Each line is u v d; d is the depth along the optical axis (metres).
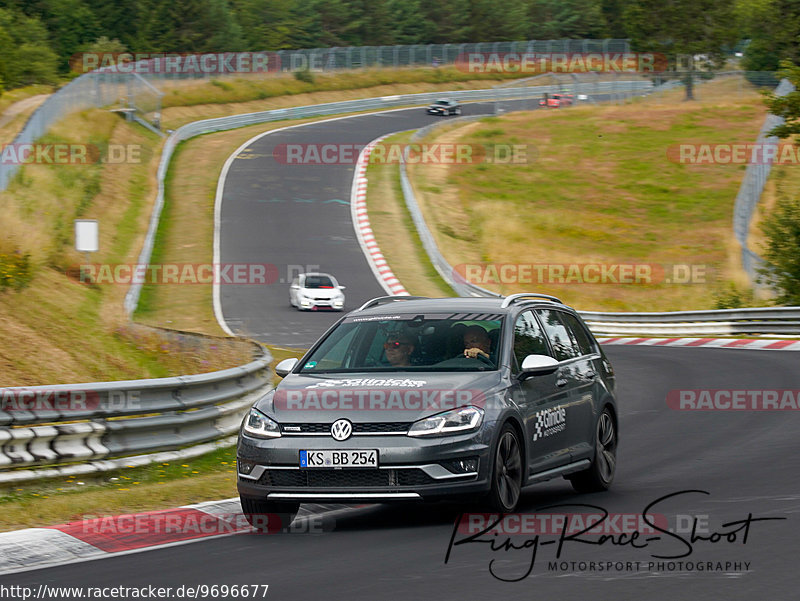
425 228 110.94
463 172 145.50
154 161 133.75
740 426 33.19
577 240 119.50
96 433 25.00
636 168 149.50
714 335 72.88
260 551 17.11
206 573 15.49
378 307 22.72
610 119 181.50
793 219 84.81
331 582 14.59
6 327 35.12
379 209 123.69
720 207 132.38
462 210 127.00
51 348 35.19
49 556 17.05
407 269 101.06
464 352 20.41
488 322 21.06
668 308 97.12
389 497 18.09
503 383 19.61
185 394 28.44
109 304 49.47
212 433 29.33
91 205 94.75
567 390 21.78
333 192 131.62
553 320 23.08
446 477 18.14
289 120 199.00
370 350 20.98
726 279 102.56
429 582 14.37
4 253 46.03
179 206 119.94
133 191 113.19
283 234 111.12
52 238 65.69
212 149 156.25
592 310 96.38
